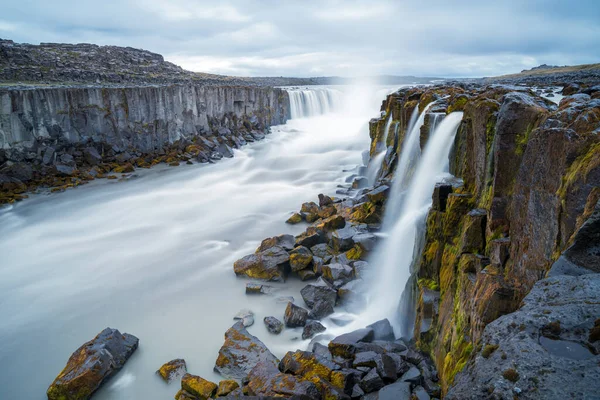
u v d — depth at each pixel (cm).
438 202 1035
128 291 1521
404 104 2048
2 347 1223
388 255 1474
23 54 5375
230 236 2028
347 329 1226
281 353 1144
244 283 1552
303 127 5156
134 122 3628
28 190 2766
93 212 2414
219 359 1081
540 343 341
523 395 305
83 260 1795
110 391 1028
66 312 1395
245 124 4744
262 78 11819
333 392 828
